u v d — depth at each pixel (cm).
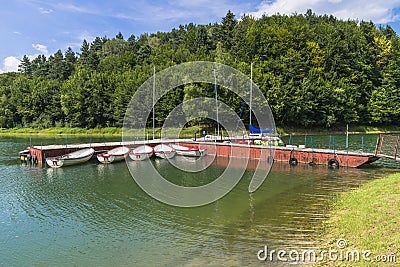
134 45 12231
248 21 10050
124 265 1232
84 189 2478
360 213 1456
